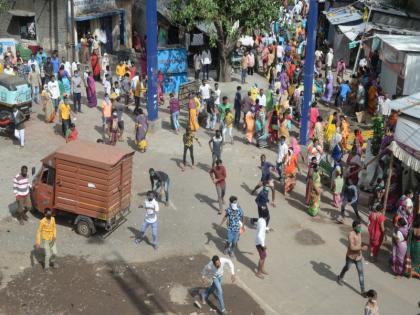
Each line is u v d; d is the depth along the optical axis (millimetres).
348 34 36094
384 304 15016
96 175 15922
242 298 14578
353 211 20047
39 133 23359
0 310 13383
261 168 20688
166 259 15922
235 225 15898
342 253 17312
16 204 17953
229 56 32625
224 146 24375
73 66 28484
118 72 29391
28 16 33562
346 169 21172
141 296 14273
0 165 20312
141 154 22656
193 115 24531
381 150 20422
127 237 16812
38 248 15875
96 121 25406
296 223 18844
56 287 14344
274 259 16594
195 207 18969
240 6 30000
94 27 34156
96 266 15305
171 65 30203
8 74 23812
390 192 19906
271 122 24656
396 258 16359
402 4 37219
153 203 15961
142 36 37531
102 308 13719
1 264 15023
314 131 24453
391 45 29031
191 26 30406
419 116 18234
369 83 29891
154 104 24641
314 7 22172
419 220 16469
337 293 15328
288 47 37750
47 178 16609
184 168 21656
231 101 29750
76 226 16625
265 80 34250
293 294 15086
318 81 32375
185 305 14086
